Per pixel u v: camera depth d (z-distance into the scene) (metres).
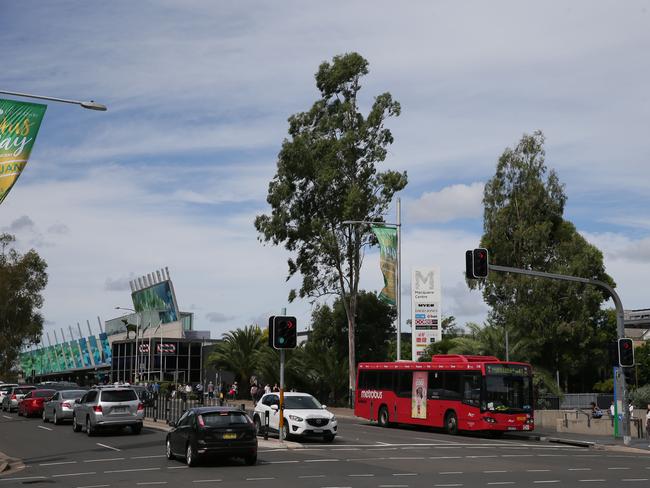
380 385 42.25
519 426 35.09
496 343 47.16
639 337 81.44
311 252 58.91
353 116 58.97
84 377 127.00
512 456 25.58
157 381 84.31
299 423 29.31
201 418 21.53
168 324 102.19
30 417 47.12
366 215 57.75
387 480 18.56
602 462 23.98
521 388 35.62
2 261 91.81
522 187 62.25
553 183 62.12
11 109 19.30
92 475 19.77
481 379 35.16
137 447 27.42
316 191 58.12
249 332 73.75
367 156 58.41
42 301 91.81
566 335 58.50
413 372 39.72
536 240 59.66
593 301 59.56
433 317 54.53
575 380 68.12
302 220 58.41
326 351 61.09
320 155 57.84
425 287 54.72
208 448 21.11
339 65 58.78
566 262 59.66
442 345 52.53
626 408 32.53
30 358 152.38
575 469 21.58
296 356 60.84
